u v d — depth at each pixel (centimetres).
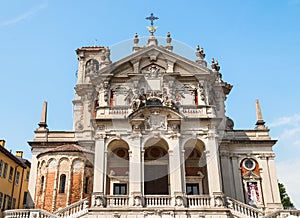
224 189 3403
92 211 2645
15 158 4184
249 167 3556
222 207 2723
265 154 3594
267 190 3441
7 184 4047
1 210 3831
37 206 3288
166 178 3100
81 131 2550
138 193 2695
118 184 3033
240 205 2777
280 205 3366
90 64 4184
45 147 3691
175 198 2728
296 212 2627
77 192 3262
